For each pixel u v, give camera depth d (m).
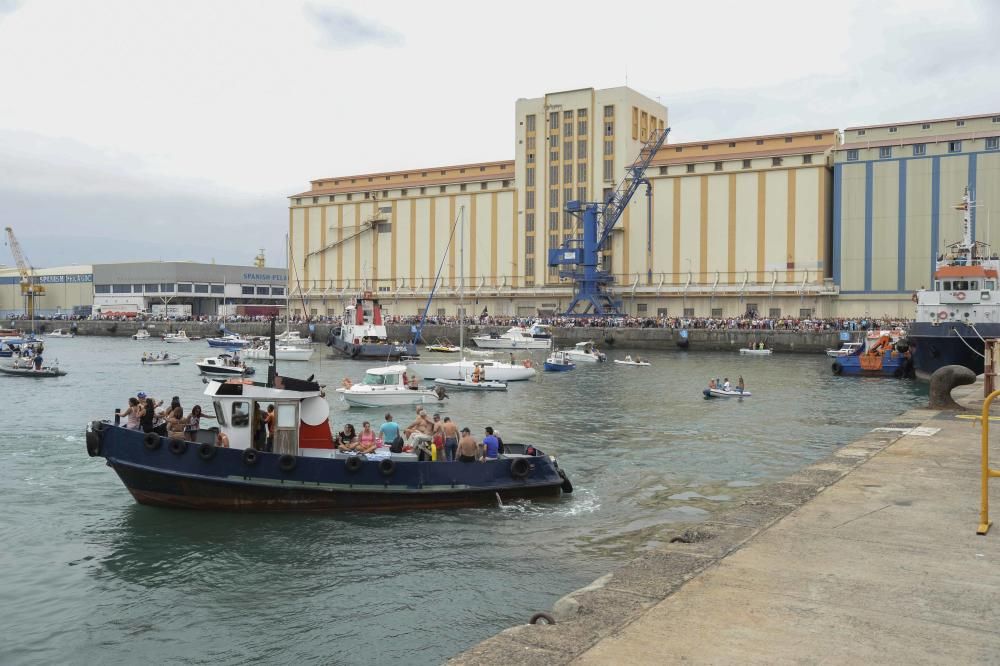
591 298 105.19
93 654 12.90
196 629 13.73
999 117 88.19
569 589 15.16
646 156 107.12
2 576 16.23
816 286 95.06
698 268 103.38
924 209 90.12
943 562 9.96
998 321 51.22
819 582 9.23
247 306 149.62
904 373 60.03
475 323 108.94
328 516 20.08
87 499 21.83
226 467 19.95
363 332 81.06
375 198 126.06
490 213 118.06
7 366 63.59
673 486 23.72
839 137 102.19
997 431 20.69
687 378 60.97
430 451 21.48
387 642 13.05
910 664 7.04
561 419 38.56
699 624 7.98
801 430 34.91
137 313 148.75
